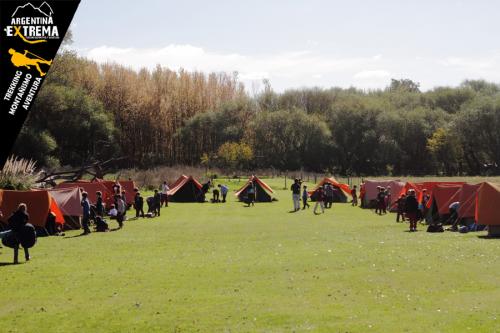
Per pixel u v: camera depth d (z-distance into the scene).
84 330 12.40
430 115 101.25
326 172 102.75
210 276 17.52
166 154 107.00
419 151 100.31
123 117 103.69
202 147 106.50
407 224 33.19
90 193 38.44
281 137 102.88
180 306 14.07
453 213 30.52
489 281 15.97
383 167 102.00
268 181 79.12
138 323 12.78
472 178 80.12
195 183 52.94
